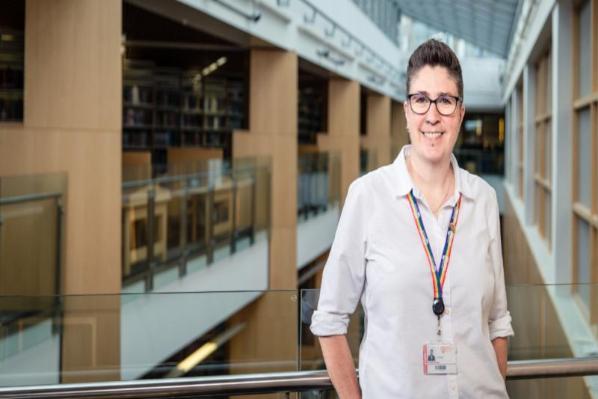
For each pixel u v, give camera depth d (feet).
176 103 41.57
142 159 26.91
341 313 5.34
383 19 63.62
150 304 8.31
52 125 16.69
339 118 50.14
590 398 7.38
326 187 40.93
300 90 60.39
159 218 19.38
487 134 96.63
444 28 71.61
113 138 17.10
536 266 26.20
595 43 17.61
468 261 5.15
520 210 42.37
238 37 28.78
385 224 5.18
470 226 5.24
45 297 8.24
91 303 8.38
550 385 7.19
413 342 5.07
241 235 25.75
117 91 17.04
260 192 28.02
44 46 16.74
